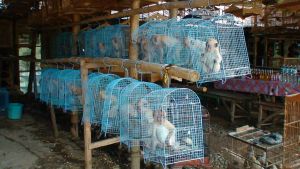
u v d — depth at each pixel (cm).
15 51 1227
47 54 1114
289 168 485
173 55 420
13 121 876
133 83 414
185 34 402
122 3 661
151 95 362
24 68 1275
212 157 592
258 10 874
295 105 492
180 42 409
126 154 600
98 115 477
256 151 553
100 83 476
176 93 363
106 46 661
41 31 1150
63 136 735
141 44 504
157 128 337
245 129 575
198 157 358
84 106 501
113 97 422
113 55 639
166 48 432
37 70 1183
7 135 745
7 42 1208
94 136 651
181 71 358
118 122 417
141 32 504
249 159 518
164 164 338
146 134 358
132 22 538
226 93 953
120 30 616
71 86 577
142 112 364
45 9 886
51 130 786
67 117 894
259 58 1255
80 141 700
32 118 909
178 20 434
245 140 514
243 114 951
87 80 500
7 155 611
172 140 334
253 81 834
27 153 624
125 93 399
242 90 866
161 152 339
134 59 498
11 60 1173
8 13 1120
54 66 738
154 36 457
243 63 402
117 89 421
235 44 402
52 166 562
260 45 1258
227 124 877
